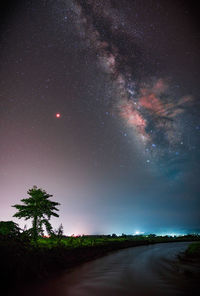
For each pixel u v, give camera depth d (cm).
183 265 1161
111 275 862
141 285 699
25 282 677
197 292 616
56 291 594
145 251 2012
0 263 704
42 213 1808
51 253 1080
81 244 1989
